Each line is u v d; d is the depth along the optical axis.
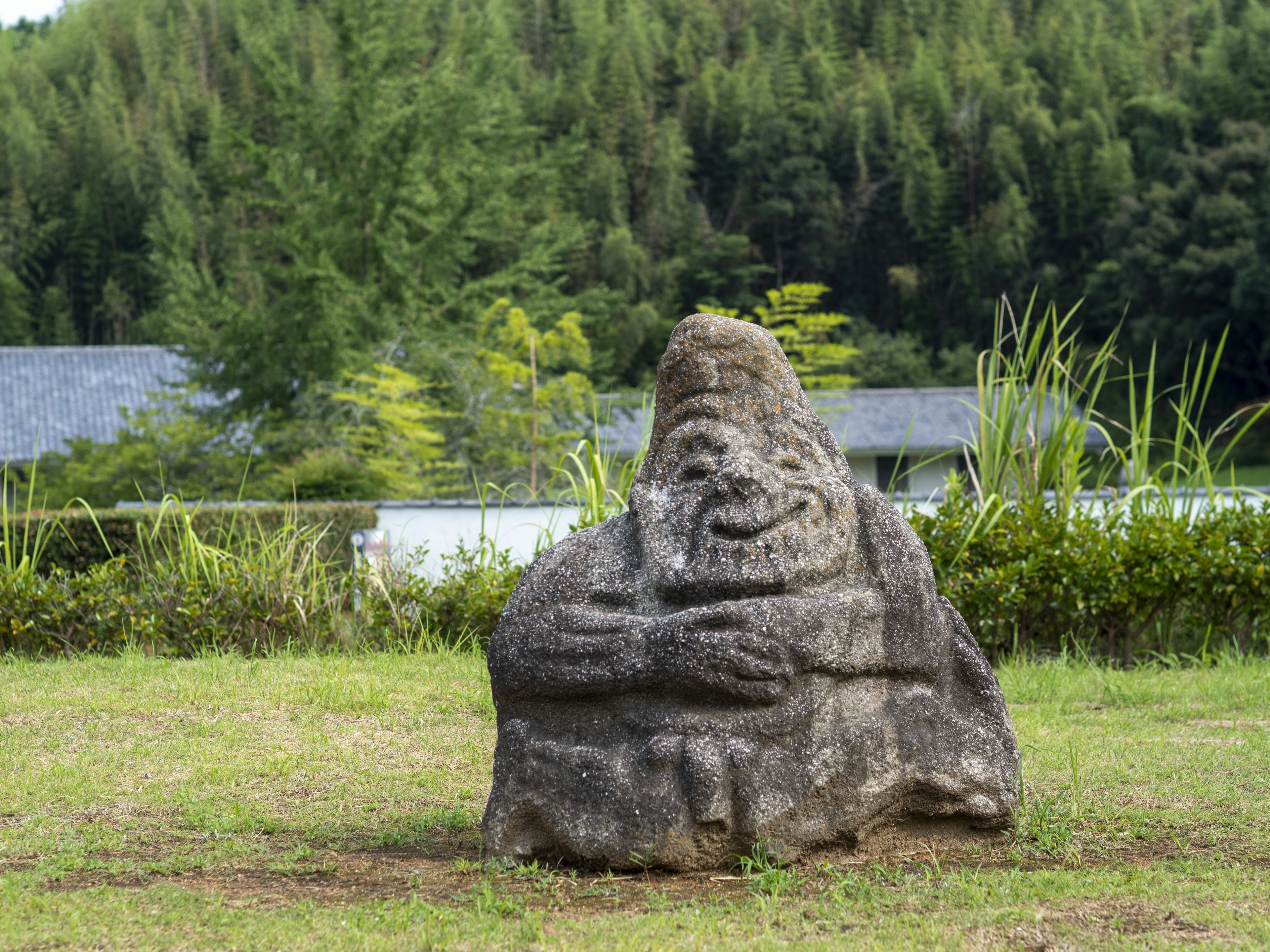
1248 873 3.88
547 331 24.05
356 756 5.74
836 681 4.07
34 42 73.94
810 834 3.92
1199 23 63.16
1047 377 9.75
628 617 4.09
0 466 21.91
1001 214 48.25
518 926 3.43
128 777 5.36
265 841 4.53
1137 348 36.91
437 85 24.27
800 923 3.43
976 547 8.55
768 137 54.38
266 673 7.38
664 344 44.41
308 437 18.64
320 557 11.77
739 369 4.49
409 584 9.09
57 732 6.07
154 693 6.82
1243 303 33.78
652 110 56.84
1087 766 5.43
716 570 4.06
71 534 11.66
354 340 21.00
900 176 53.31
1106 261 43.00
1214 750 5.70
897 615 4.17
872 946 3.22
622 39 61.91
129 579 9.22
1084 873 3.88
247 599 8.74
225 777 5.35
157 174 53.78
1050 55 61.41
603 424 19.80
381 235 22.91
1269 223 33.12
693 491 4.29
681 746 3.91
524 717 4.17
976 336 48.44
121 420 30.27
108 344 51.22
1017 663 8.16
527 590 4.25
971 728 4.22
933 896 3.65
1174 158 37.53
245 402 21.36
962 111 53.84
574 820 3.94
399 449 16.58
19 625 8.67
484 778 5.45
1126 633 8.51
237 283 28.53
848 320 18.36
